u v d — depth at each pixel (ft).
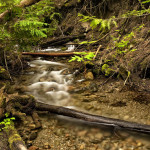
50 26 28.30
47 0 19.69
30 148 6.97
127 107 9.73
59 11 29.45
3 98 7.81
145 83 11.91
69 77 14.79
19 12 14.39
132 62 13.38
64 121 8.82
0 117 7.63
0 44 15.03
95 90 12.15
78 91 12.26
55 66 17.63
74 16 27.63
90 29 23.72
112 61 14.75
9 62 16.11
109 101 10.56
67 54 18.31
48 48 23.65
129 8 19.06
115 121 7.97
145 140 7.22
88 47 19.44
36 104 9.48
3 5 13.57
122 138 7.41
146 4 16.31
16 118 8.63
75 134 7.81
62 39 23.58
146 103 9.95
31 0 15.26
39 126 8.27
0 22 13.99
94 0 24.44
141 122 8.30
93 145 7.10
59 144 7.22
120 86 12.28
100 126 8.28
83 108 9.92
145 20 15.99
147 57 12.64
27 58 20.06
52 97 11.51
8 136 6.59
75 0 27.96
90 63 14.96
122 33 17.48
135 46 14.57
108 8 22.88
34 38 15.26
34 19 13.75
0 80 13.93
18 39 14.71
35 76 15.44
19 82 14.23
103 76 14.10
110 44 17.38
